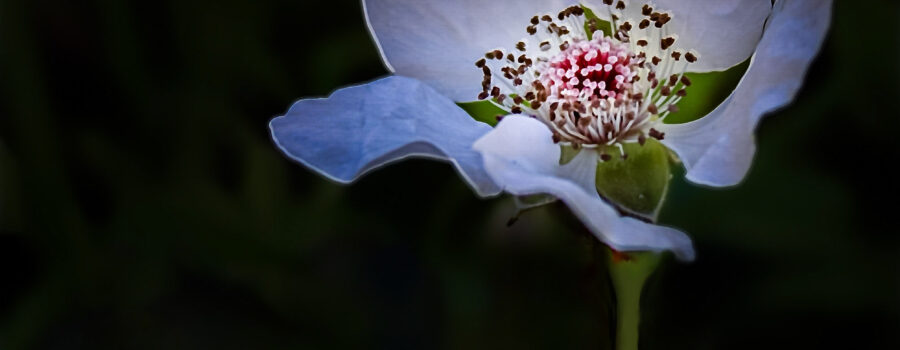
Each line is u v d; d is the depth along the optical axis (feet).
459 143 0.58
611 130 0.60
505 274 0.65
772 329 0.64
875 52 0.63
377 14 0.60
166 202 0.67
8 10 0.67
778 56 0.56
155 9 0.68
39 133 0.67
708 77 0.60
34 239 0.67
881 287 0.63
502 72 0.61
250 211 0.67
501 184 0.56
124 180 0.67
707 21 0.60
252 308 0.67
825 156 0.64
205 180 0.67
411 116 0.59
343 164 0.57
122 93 0.68
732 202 0.64
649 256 0.56
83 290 0.67
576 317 0.64
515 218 0.57
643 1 0.60
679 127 0.59
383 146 0.57
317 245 0.67
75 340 0.67
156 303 0.67
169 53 0.68
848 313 0.64
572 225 0.57
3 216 0.67
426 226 0.67
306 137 0.58
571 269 0.64
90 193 0.68
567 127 0.60
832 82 0.64
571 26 0.61
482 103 0.60
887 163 0.63
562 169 0.59
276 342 0.67
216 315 0.67
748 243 0.64
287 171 0.67
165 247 0.67
